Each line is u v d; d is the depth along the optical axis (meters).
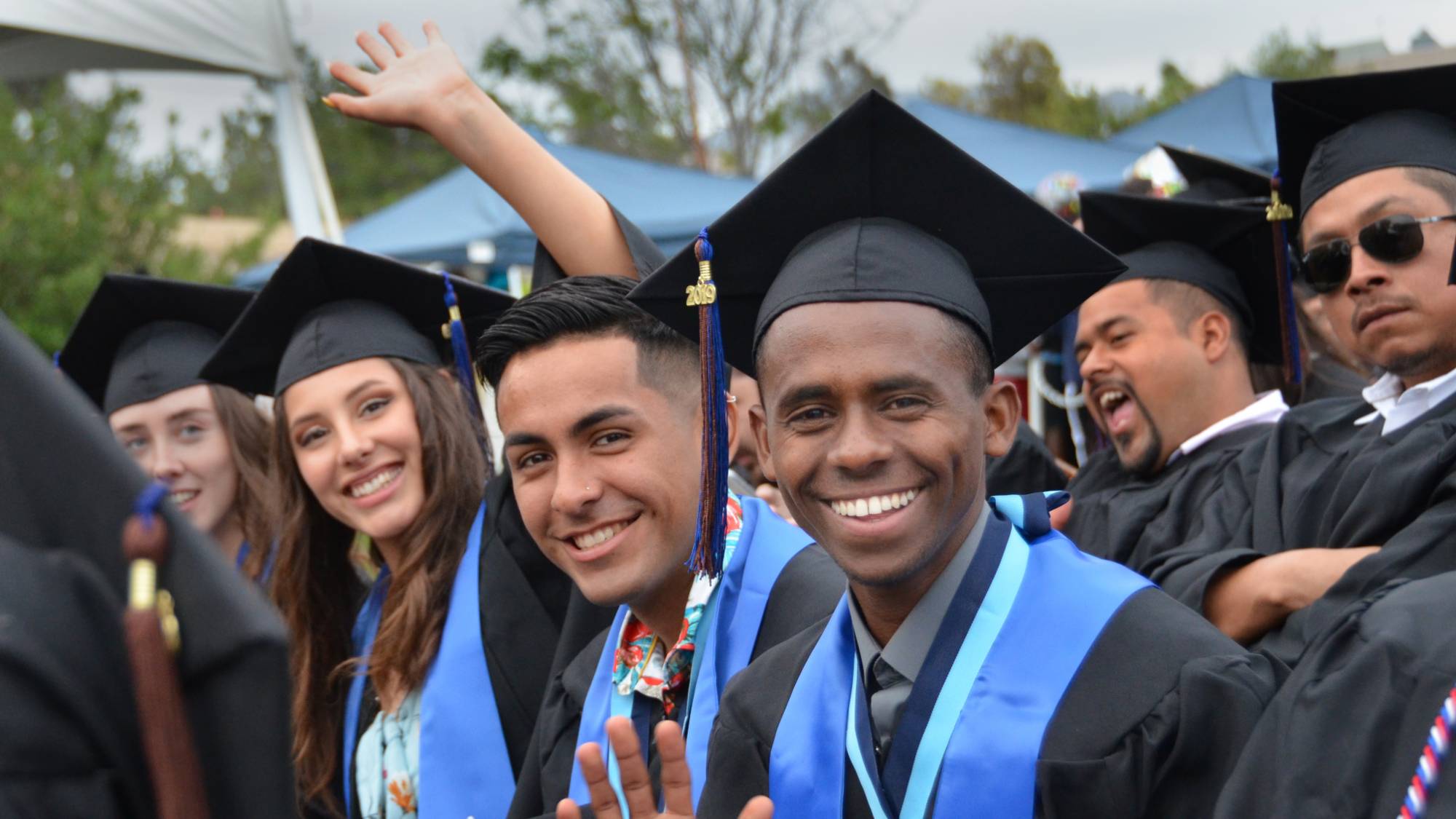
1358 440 2.62
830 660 1.87
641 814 1.58
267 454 3.79
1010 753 1.65
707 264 1.92
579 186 2.96
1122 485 3.25
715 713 2.14
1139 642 1.70
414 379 3.00
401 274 3.07
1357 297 2.45
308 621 3.08
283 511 3.09
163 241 17.08
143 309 3.77
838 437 1.68
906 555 1.67
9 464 0.96
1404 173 2.42
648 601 2.28
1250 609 2.37
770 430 1.75
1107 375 3.16
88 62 8.21
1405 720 1.42
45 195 15.80
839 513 1.69
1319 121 2.64
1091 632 1.72
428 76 2.94
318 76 26.91
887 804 1.70
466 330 3.28
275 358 3.30
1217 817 1.51
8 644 0.88
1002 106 22.16
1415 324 2.39
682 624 2.29
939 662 1.74
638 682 2.28
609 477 2.21
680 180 9.88
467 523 2.96
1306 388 3.61
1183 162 3.67
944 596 1.77
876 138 1.79
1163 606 1.76
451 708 2.71
